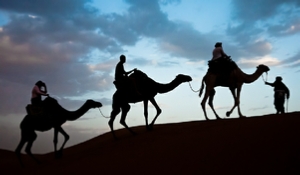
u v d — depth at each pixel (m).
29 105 15.83
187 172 9.35
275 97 17.91
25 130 15.88
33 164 17.23
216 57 17.25
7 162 21.27
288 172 7.94
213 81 16.92
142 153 12.48
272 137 10.44
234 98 17.50
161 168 10.18
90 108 16.88
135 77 17.20
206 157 10.16
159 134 15.36
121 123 17.33
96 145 18.09
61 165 14.02
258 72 17.77
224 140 11.33
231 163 9.23
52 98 16.34
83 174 11.45
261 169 8.42
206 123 15.23
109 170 11.21
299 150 8.95
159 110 17.47
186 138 12.95
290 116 12.66
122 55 17.38
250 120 13.42
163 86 17.45
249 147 10.07
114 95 17.48
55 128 16.56
